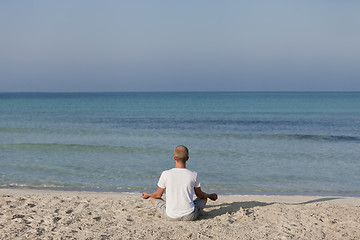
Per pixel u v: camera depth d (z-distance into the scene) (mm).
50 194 7742
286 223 5188
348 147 16594
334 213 5754
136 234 4672
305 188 9281
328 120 32656
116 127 26000
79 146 16125
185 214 5176
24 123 28109
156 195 5336
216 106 62000
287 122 30734
